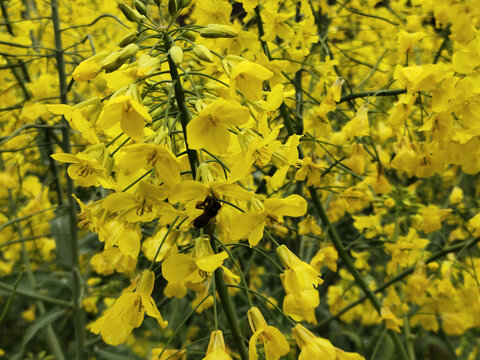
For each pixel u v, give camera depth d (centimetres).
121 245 11
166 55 11
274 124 28
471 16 17
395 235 26
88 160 11
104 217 12
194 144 10
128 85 11
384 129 25
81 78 11
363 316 33
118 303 11
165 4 27
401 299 28
